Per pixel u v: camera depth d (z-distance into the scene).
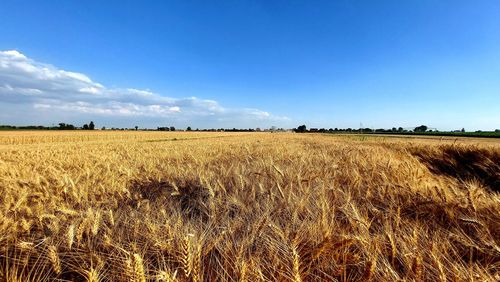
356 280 1.97
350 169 5.38
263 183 4.33
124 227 2.82
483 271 2.01
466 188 3.53
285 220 2.81
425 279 1.94
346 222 2.82
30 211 3.28
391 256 2.11
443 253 2.23
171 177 5.31
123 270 2.00
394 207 3.34
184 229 2.50
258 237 2.37
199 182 4.80
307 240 2.33
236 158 9.04
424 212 3.21
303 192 3.64
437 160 12.12
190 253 1.86
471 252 2.17
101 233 2.74
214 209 3.28
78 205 3.83
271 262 2.08
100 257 2.25
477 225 2.66
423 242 2.31
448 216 3.06
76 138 44.28
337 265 2.05
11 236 2.62
